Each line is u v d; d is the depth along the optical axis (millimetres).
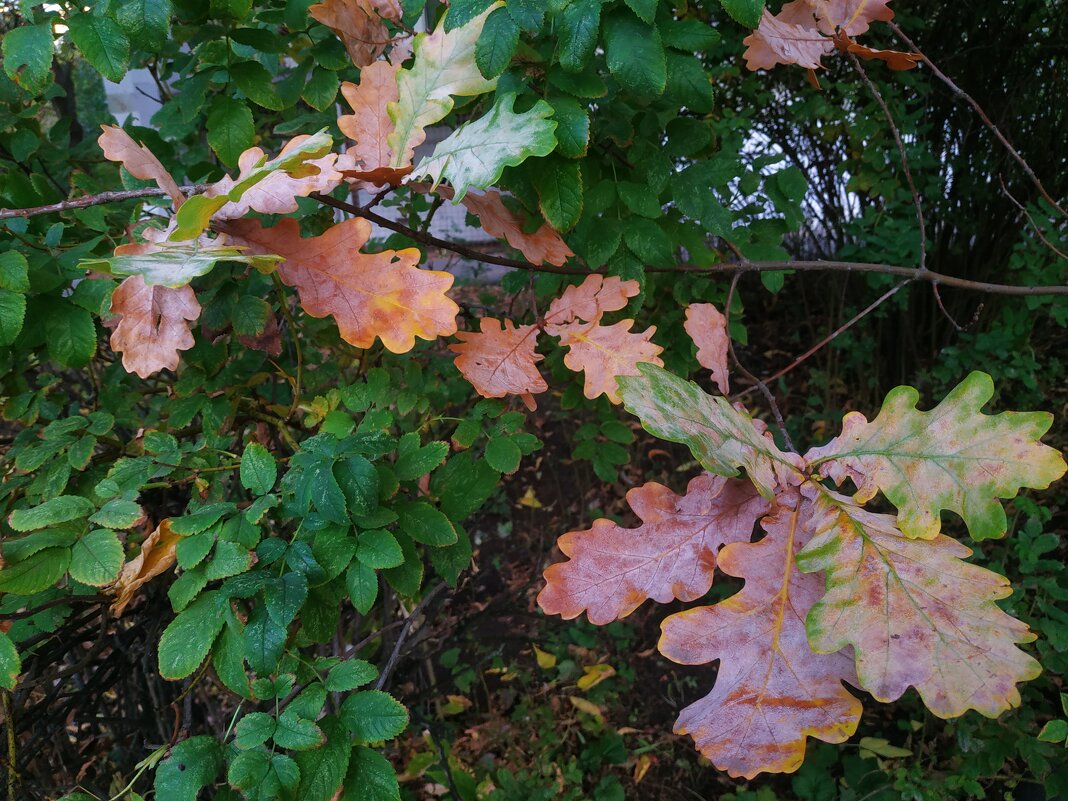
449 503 627
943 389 2082
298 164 386
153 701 950
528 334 537
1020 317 1808
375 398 633
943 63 1963
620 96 702
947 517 1640
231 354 773
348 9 594
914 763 1415
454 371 1070
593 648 1856
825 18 530
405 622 779
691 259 745
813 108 1820
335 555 494
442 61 487
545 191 537
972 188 2004
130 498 535
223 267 688
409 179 461
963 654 314
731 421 388
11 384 763
